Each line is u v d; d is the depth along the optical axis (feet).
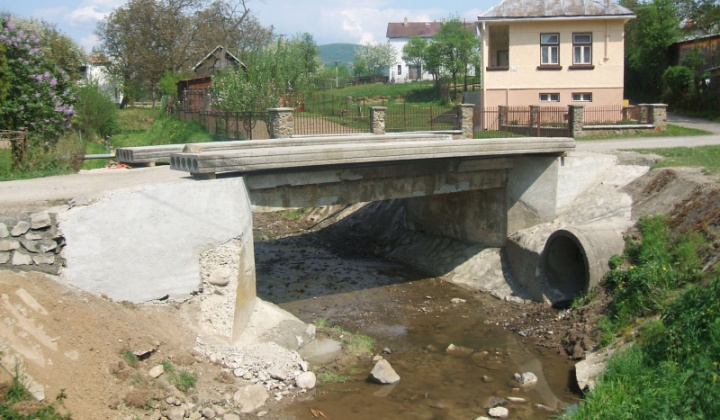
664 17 131.03
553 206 53.42
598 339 39.14
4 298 28.58
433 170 51.98
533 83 104.99
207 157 37.11
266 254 65.87
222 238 37.50
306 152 40.78
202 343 34.65
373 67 245.86
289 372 35.24
